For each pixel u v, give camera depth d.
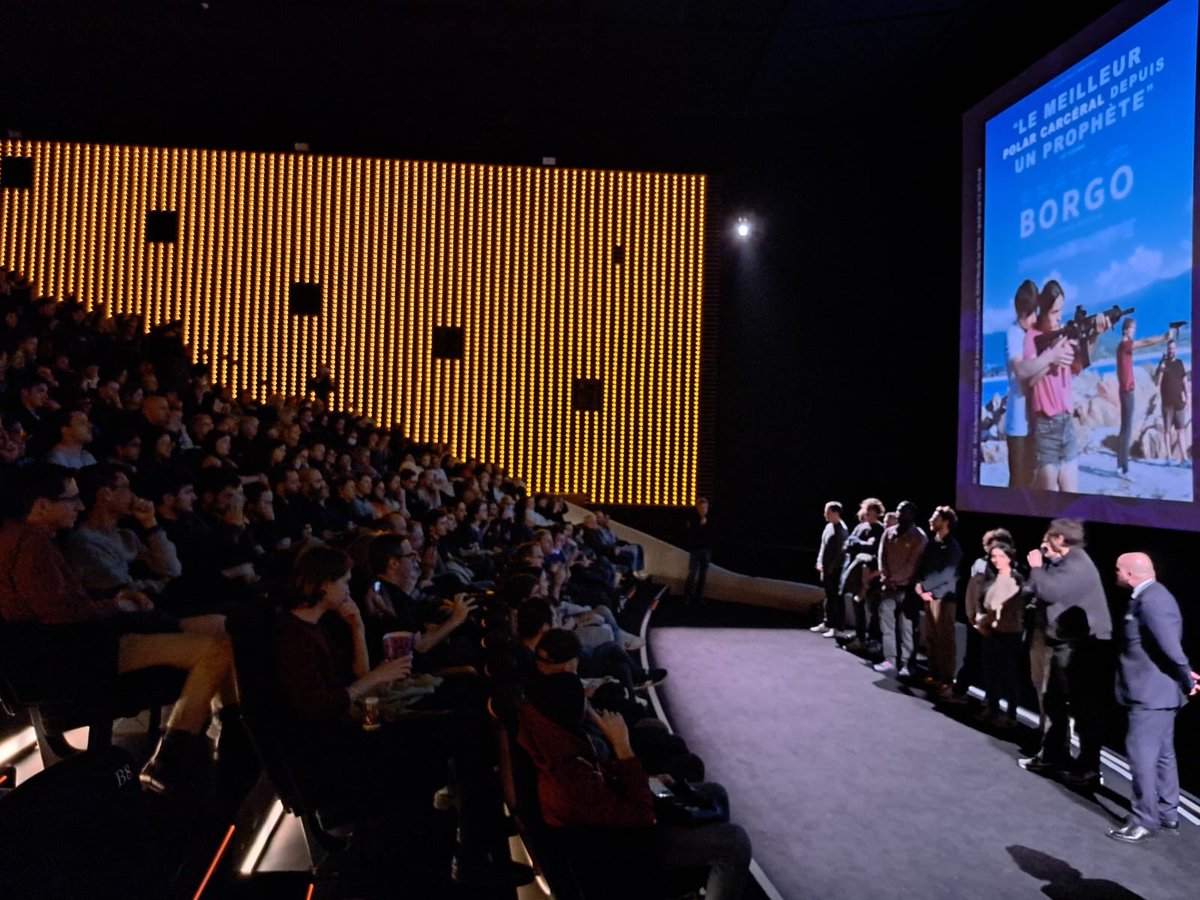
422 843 3.37
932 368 10.35
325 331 12.95
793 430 12.18
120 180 12.59
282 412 9.50
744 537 12.78
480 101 11.49
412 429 13.09
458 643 4.44
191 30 9.50
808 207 12.05
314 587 2.91
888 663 7.79
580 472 13.26
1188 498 6.12
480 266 13.23
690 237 13.44
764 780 4.91
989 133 8.84
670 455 13.28
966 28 8.59
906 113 10.77
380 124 12.47
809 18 8.75
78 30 9.58
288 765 2.74
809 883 3.64
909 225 10.71
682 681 7.31
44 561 3.00
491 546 9.13
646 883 2.58
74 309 9.04
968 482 9.14
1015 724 6.01
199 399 8.41
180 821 1.39
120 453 5.31
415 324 13.11
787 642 9.20
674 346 13.34
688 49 9.66
